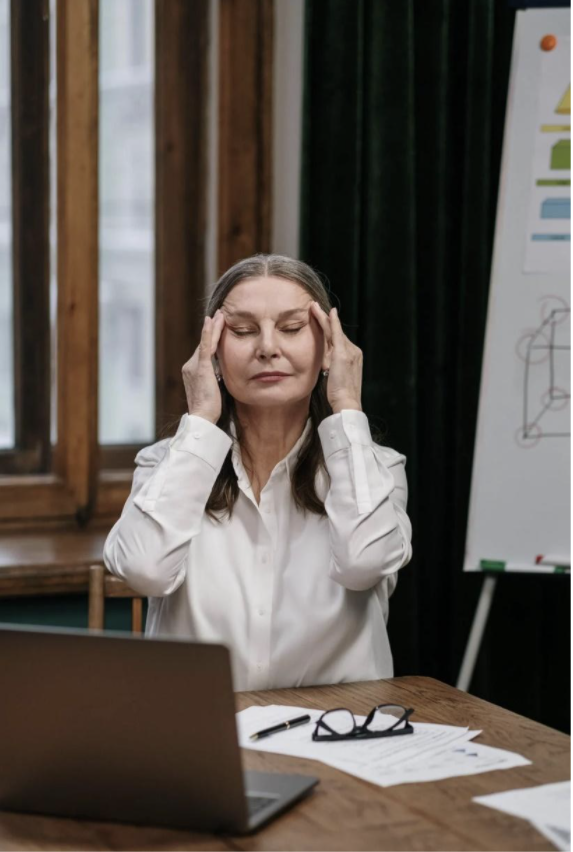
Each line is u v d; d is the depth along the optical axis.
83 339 2.72
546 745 1.34
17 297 2.74
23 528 2.72
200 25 2.85
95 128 2.70
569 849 1.04
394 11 2.71
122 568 1.68
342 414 1.71
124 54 2.81
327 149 2.71
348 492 1.68
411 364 2.77
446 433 2.92
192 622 1.73
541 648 3.01
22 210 2.72
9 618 2.49
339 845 1.05
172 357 2.93
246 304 1.71
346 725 1.41
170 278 2.91
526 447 2.61
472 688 2.88
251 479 1.79
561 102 2.61
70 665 1.10
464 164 2.84
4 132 2.70
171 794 1.10
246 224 2.89
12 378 2.75
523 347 2.62
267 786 1.17
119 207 2.84
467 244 2.82
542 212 2.62
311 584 1.73
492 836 1.07
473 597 2.86
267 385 1.70
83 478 2.76
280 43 2.87
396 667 2.80
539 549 2.59
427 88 2.79
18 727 1.14
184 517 1.67
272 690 1.59
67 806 1.15
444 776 1.22
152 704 1.08
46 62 2.69
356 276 2.73
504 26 2.84
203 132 2.88
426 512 2.86
